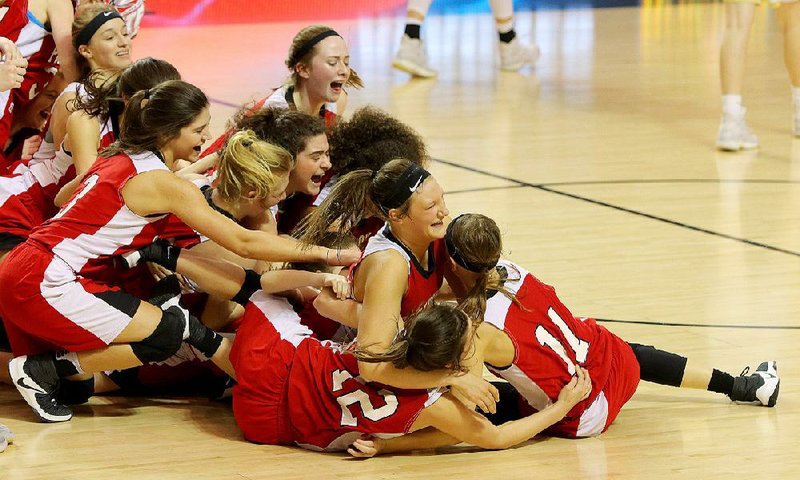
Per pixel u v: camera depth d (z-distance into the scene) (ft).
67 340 22.57
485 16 104.63
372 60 79.25
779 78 70.23
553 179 45.55
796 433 22.07
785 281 32.27
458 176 46.11
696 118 58.44
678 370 23.47
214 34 88.94
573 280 32.53
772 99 63.41
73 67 29.84
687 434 22.13
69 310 22.40
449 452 21.50
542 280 32.53
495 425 22.13
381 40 88.84
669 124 56.95
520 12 105.81
